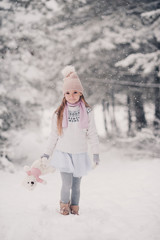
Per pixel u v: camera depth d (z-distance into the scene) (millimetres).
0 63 7969
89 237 2848
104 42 9227
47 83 9922
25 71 8266
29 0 8750
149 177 5520
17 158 8141
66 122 3303
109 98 11133
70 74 3418
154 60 8289
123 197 4418
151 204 3998
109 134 12562
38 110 9070
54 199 4363
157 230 3082
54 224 3094
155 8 8969
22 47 8383
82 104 3383
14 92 8117
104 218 3314
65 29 9391
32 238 2852
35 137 9398
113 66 9938
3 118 7641
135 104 10672
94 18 9180
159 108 9758
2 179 6051
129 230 3061
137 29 8945
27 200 4324
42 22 9039
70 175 3350
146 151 8867
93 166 3346
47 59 9758
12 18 8359
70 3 9094
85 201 4227
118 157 8953
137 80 10070
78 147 3326
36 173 3232
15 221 3252
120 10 8930
